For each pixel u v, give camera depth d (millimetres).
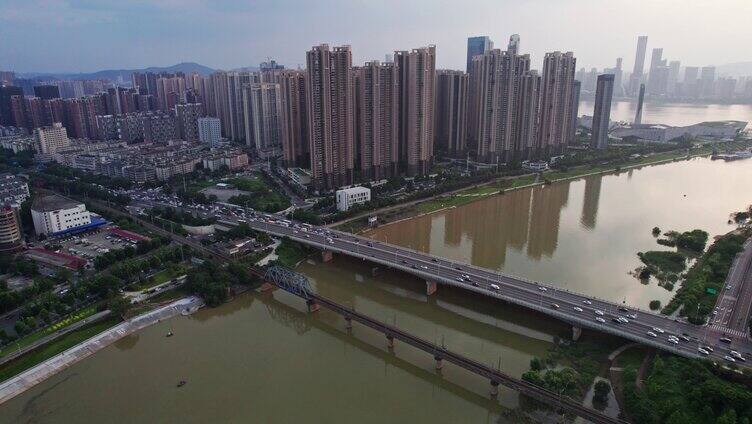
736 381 190750
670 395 182875
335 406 195000
